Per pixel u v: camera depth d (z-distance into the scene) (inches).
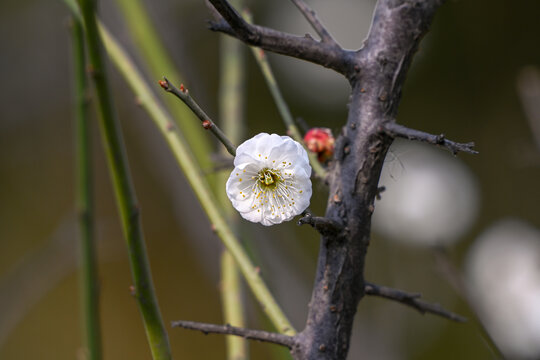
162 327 27.8
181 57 44.5
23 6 68.2
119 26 43.9
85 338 31.2
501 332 34.3
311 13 28.3
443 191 51.6
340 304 27.9
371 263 46.5
